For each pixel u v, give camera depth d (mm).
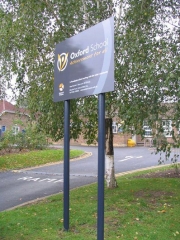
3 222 5836
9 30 6969
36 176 12508
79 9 7410
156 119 5543
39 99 7402
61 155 19078
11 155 18344
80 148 25406
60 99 5770
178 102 5293
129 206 6516
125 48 5617
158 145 6422
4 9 7359
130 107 5711
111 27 4391
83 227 5488
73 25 7426
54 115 7434
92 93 4762
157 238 4902
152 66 5039
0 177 12375
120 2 7172
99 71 4605
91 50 4840
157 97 5484
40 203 7578
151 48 5605
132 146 28000
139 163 15906
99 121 4492
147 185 8812
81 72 5094
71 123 8070
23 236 5078
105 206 6559
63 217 5676
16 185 10648
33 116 7863
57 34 7328
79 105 7402
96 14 7617
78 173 12828
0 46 7375
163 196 7453
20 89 7801
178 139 6305
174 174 11172
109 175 8430
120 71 6023
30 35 7027
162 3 6871
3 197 8844
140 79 5746
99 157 4395
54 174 12984
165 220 5711
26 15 6980
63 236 5047
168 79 4793
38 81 7395
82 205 6832
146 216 5930
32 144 21375
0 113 28500
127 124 5934
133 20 6445
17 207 7387
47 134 8086
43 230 5348
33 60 7258
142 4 6320
